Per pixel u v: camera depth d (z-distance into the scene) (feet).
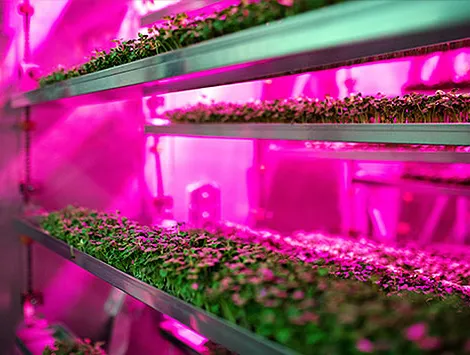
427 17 2.42
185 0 6.77
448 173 10.39
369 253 7.41
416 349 2.54
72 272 9.94
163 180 11.53
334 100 7.49
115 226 6.23
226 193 12.84
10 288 9.23
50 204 9.64
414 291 5.02
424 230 13.56
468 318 3.11
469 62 10.57
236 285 3.61
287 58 4.50
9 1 9.02
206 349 6.46
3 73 9.05
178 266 4.29
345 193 14.23
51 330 8.50
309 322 2.87
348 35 2.76
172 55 4.32
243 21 3.70
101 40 9.34
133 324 9.59
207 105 10.46
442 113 6.09
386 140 5.76
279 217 13.94
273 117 8.39
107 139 10.48
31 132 9.33
